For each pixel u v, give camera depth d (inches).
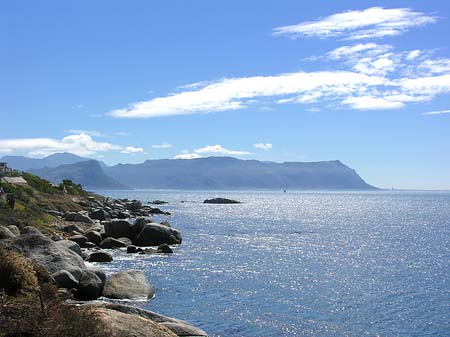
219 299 1306.6
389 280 1646.2
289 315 1176.8
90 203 4215.1
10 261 679.1
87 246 2144.4
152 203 7465.6
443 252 2428.6
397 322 1143.6
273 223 4202.8
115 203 5078.7
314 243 2731.3
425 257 2239.2
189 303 1248.8
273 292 1414.9
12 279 660.7
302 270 1806.1
